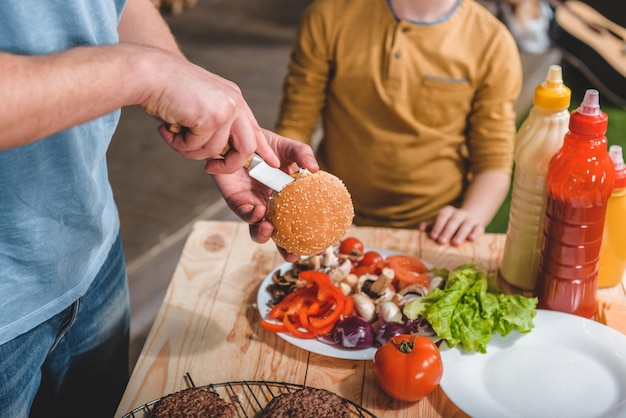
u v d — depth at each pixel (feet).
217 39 15.52
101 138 3.73
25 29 3.03
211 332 4.19
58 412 4.48
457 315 3.95
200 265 4.82
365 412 3.56
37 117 2.51
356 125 6.38
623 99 11.87
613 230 4.25
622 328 4.10
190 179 10.64
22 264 3.49
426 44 6.04
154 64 2.76
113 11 3.67
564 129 4.09
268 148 3.48
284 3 17.61
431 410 3.60
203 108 2.82
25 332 3.68
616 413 3.47
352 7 6.16
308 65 6.35
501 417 3.45
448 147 6.37
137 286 8.55
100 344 4.55
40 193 3.35
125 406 3.65
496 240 5.11
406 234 5.19
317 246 3.52
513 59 6.13
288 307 4.21
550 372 3.76
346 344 3.91
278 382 3.68
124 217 9.71
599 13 12.21
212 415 3.32
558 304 4.16
